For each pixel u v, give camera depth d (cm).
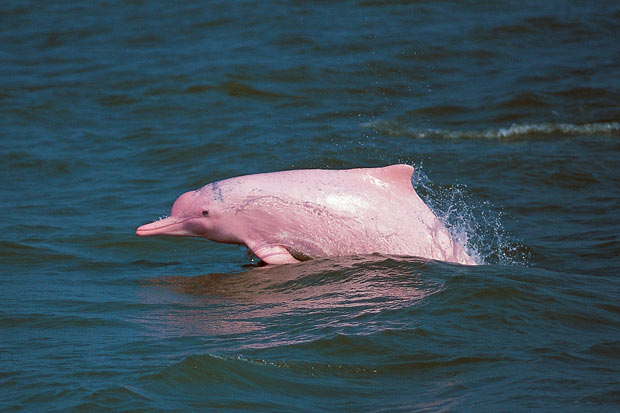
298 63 10138
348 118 8425
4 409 2667
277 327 3394
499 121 8300
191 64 10250
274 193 4475
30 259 4856
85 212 5909
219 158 7150
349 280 4006
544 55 10594
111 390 2755
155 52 10938
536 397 2628
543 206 5866
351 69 9994
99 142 7794
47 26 12362
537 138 7750
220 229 4525
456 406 2594
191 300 3941
